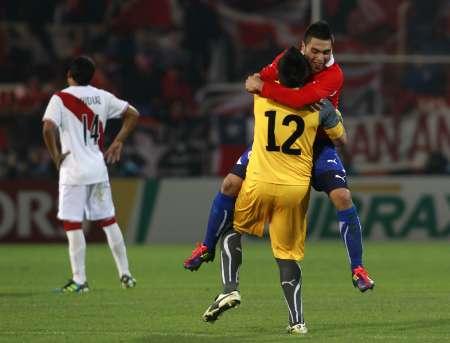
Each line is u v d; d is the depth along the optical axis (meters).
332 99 24.72
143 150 67.56
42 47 72.94
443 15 72.00
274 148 23.25
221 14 73.44
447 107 67.56
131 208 59.44
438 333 24.31
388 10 71.62
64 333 24.31
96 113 34.12
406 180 60.31
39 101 69.81
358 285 24.06
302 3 73.88
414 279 39.12
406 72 68.31
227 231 24.25
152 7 73.31
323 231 59.50
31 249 55.62
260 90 23.25
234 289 23.80
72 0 73.69
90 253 52.88
